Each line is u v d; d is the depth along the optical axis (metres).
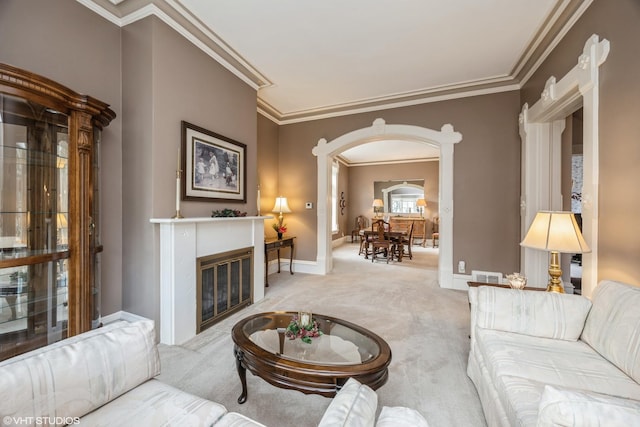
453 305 3.37
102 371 1.02
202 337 2.52
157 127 2.44
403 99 4.38
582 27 2.25
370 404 0.82
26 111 1.71
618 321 1.35
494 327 1.71
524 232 3.51
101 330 1.14
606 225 1.92
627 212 1.74
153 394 1.09
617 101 1.82
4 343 1.69
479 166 4.04
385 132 4.56
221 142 3.15
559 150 3.26
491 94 3.98
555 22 2.55
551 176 3.29
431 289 4.06
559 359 1.38
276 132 5.29
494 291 1.79
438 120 4.25
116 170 2.55
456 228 4.15
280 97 4.38
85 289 1.97
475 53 3.16
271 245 4.27
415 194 9.40
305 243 5.19
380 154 8.62
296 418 1.53
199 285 2.63
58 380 0.91
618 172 1.81
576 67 2.24
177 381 1.85
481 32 2.79
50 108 1.78
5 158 1.66
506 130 3.91
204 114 2.94
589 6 2.14
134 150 2.50
